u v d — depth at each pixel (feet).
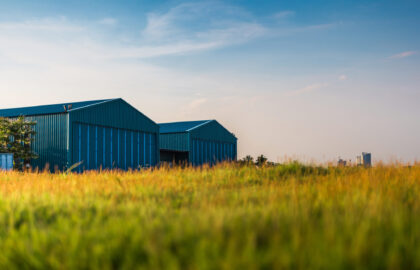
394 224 14.21
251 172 39.88
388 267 10.90
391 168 34.12
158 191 27.35
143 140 115.75
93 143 95.20
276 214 15.90
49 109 96.68
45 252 13.85
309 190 24.35
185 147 138.92
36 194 25.88
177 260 11.94
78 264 12.65
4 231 17.08
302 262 10.98
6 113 98.94
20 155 86.89
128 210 19.34
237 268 11.03
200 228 14.14
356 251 11.24
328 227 13.57
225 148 164.76
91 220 18.31
